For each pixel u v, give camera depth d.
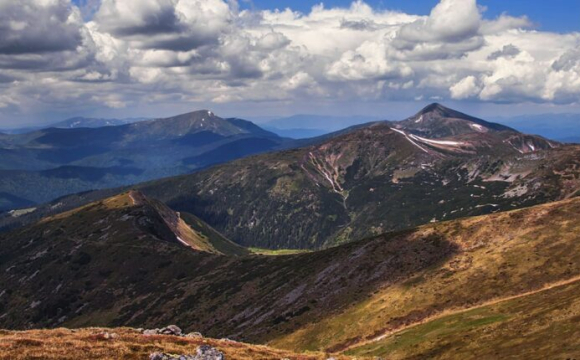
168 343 54.72
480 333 87.44
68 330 60.91
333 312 131.38
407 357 88.94
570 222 129.62
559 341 70.94
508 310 96.19
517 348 74.62
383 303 124.00
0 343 46.91
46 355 44.22
